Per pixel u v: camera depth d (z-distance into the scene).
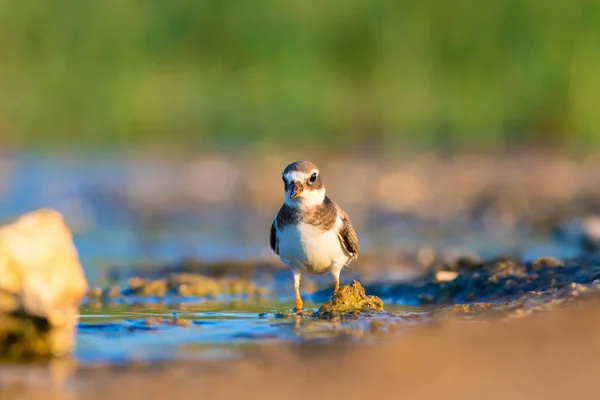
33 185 23.75
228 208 21.41
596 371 6.08
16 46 31.66
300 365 6.76
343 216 10.08
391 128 31.14
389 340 7.59
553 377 5.98
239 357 7.15
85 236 18.22
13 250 7.18
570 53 29.44
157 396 6.04
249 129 31.75
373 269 13.98
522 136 30.02
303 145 29.84
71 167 26.30
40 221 7.38
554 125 29.69
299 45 32.78
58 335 7.38
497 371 6.19
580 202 20.56
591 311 7.58
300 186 9.72
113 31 32.19
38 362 7.07
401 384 6.05
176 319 8.98
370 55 32.53
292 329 8.38
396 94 31.73
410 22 31.92
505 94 30.45
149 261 15.20
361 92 32.41
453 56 31.34
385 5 32.28
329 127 31.50
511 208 20.11
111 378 6.54
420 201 21.48
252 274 13.55
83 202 21.88
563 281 9.66
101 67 31.95
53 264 7.30
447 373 6.23
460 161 26.45
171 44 32.97
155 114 31.81
